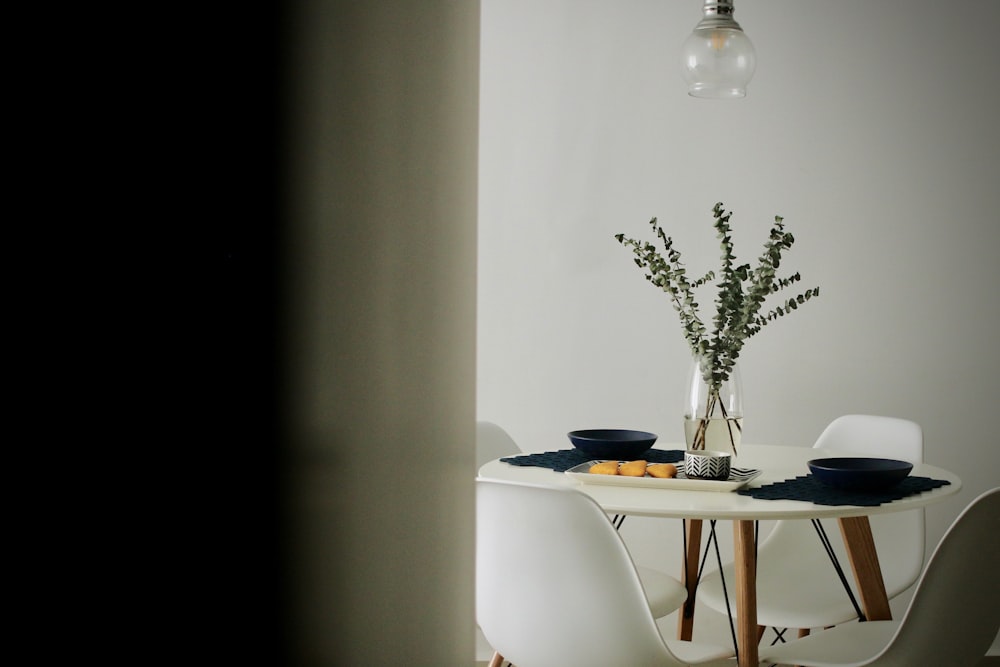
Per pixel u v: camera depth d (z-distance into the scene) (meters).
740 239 3.49
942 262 3.48
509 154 3.48
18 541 0.22
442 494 0.32
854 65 3.47
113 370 0.22
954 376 3.49
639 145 3.47
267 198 0.25
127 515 0.23
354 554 0.28
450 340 0.32
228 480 0.24
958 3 3.46
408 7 0.30
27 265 0.22
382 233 0.29
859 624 2.16
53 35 0.22
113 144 0.22
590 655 1.81
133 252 0.23
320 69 0.27
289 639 0.26
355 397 0.28
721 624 3.46
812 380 3.50
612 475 2.11
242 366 0.24
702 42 2.37
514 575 1.83
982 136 3.47
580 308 3.48
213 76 0.24
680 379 3.48
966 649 1.88
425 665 0.31
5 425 0.22
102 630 0.22
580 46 3.46
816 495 1.96
